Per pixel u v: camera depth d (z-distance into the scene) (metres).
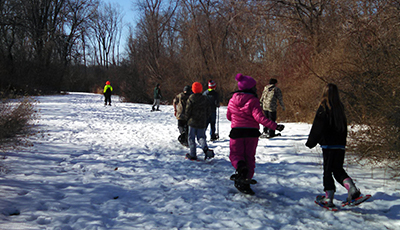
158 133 10.55
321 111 3.76
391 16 7.89
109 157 6.70
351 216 3.54
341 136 3.75
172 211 3.72
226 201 4.07
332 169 3.78
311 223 3.38
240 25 21.97
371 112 6.07
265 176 5.23
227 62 24.16
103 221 3.38
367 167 5.39
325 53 12.01
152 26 28.73
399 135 5.32
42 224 3.27
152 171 5.62
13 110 8.73
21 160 5.95
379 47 7.38
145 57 29.16
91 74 62.34
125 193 4.38
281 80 15.59
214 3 24.50
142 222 3.39
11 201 3.78
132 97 28.98
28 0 33.09
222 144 8.30
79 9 41.19
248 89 4.51
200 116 6.30
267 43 17.77
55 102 22.91
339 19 12.02
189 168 5.88
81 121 12.98
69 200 3.98
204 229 3.22
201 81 24.95
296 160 6.26
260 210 3.73
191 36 25.30
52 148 7.32
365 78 6.96
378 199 3.95
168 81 26.84
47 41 35.78
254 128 4.44
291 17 16.11
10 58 30.25
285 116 13.32
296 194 4.34
